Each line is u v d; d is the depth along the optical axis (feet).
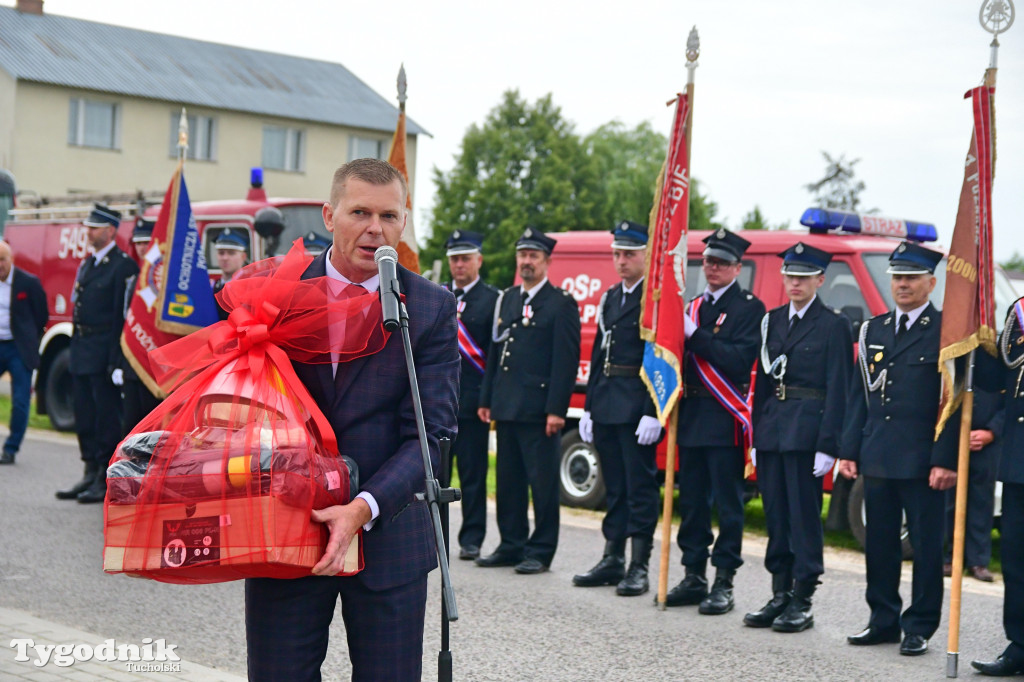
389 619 9.73
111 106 122.52
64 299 46.96
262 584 9.71
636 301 24.06
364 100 143.23
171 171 125.49
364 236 9.82
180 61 133.18
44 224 48.44
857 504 27.71
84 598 21.56
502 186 171.01
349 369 9.80
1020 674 18.01
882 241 30.12
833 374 20.66
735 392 22.03
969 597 23.88
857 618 21.77
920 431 19.20
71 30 129.59
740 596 23.53
